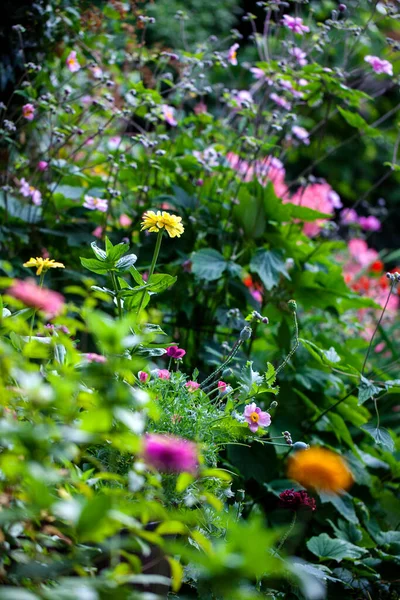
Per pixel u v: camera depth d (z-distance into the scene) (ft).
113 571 3.59
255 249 8.92
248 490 7.95
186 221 9.01
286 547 7.23
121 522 3.60
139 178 9.58
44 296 4.09
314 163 10.11
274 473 7.75
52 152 9.47
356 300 9.01
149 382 5.26
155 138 9.36
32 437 3.41
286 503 5.82
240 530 3.15
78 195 9.29
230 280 8.84
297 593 6.15
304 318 10.04
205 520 5.01
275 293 9.23
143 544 3.51
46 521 3.87
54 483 3.86
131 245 9.29
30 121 9.45
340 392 8.92
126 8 10.14
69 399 3.93
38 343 4.59
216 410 5.39
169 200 8.91
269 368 5.81
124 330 3.88
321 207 11.66
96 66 9.51
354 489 8.39
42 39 9.53
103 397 3.92
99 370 3.94
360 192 24.80
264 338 9.66
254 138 8.79
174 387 5.29
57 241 9.25
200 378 8.44
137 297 5.51
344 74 9.52
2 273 8.64
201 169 9.25
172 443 3.76
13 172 9.57
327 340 8.98
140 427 3.66
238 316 8.15
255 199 8.75
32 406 3.93
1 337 4.78
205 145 9.75
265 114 9.84
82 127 10.19
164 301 8.77
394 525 8.29
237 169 9.39
